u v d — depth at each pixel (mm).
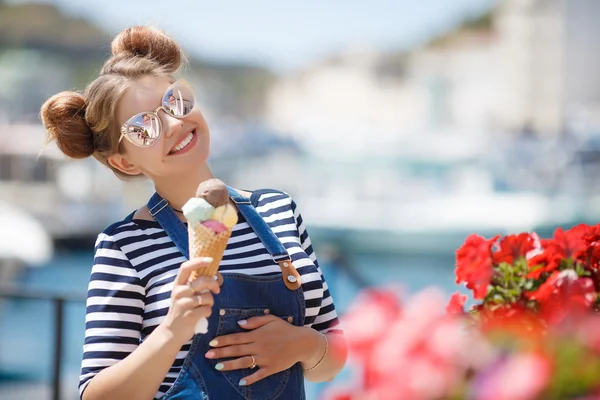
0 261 13891
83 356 1980
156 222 2068
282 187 18125
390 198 15320
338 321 2201
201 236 1797
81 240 18344
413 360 1312
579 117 38500
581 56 40969
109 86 2074
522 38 42344
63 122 2137
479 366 1295
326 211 15336
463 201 14961
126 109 2064
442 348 1308
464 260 1801
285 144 27453
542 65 41594
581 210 14586
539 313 1708
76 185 18969
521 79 42250
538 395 1279
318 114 57594
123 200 19422
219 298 1945
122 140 2098
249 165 23250
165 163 2057
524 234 1844
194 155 2072
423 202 15086
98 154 2178
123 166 2170
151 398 1889
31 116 26672
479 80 48469
